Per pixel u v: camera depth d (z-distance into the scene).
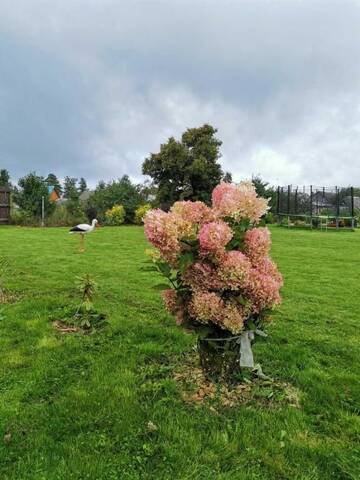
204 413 2.40
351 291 5.97
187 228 2.51
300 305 5.07
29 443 2.09
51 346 3.38
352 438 2.21
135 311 4.45
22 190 21.05
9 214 20.09
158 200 27.44
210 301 2.47
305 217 26.16
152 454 2.03
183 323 2.71
